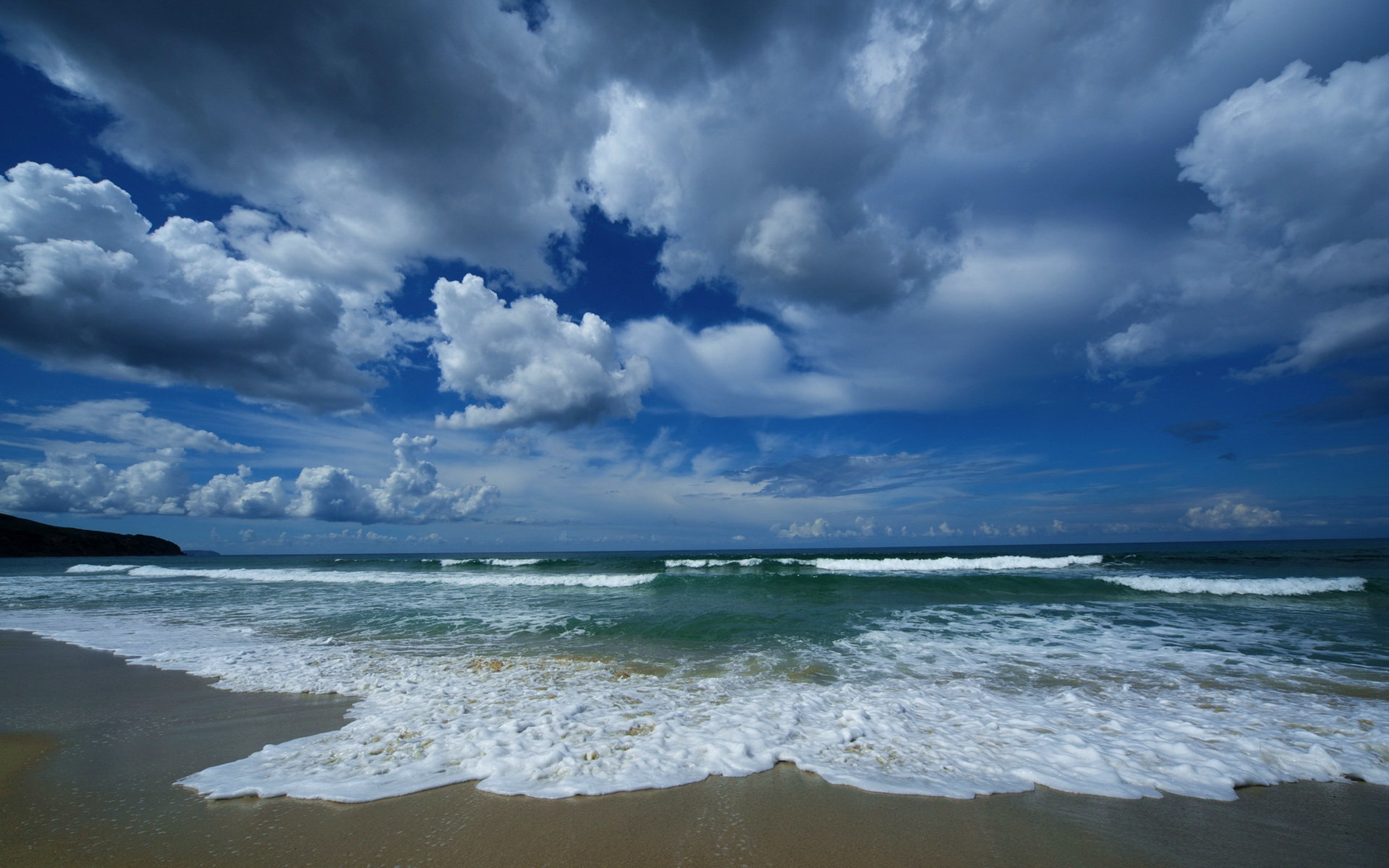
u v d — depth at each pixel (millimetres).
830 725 5105
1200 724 5168
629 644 9438
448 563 35156
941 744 4602
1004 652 8609
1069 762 4246
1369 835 3240
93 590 19609
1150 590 15820
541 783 3801
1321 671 7305
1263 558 26281
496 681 6863
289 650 9023
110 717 5500
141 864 2857
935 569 24172
